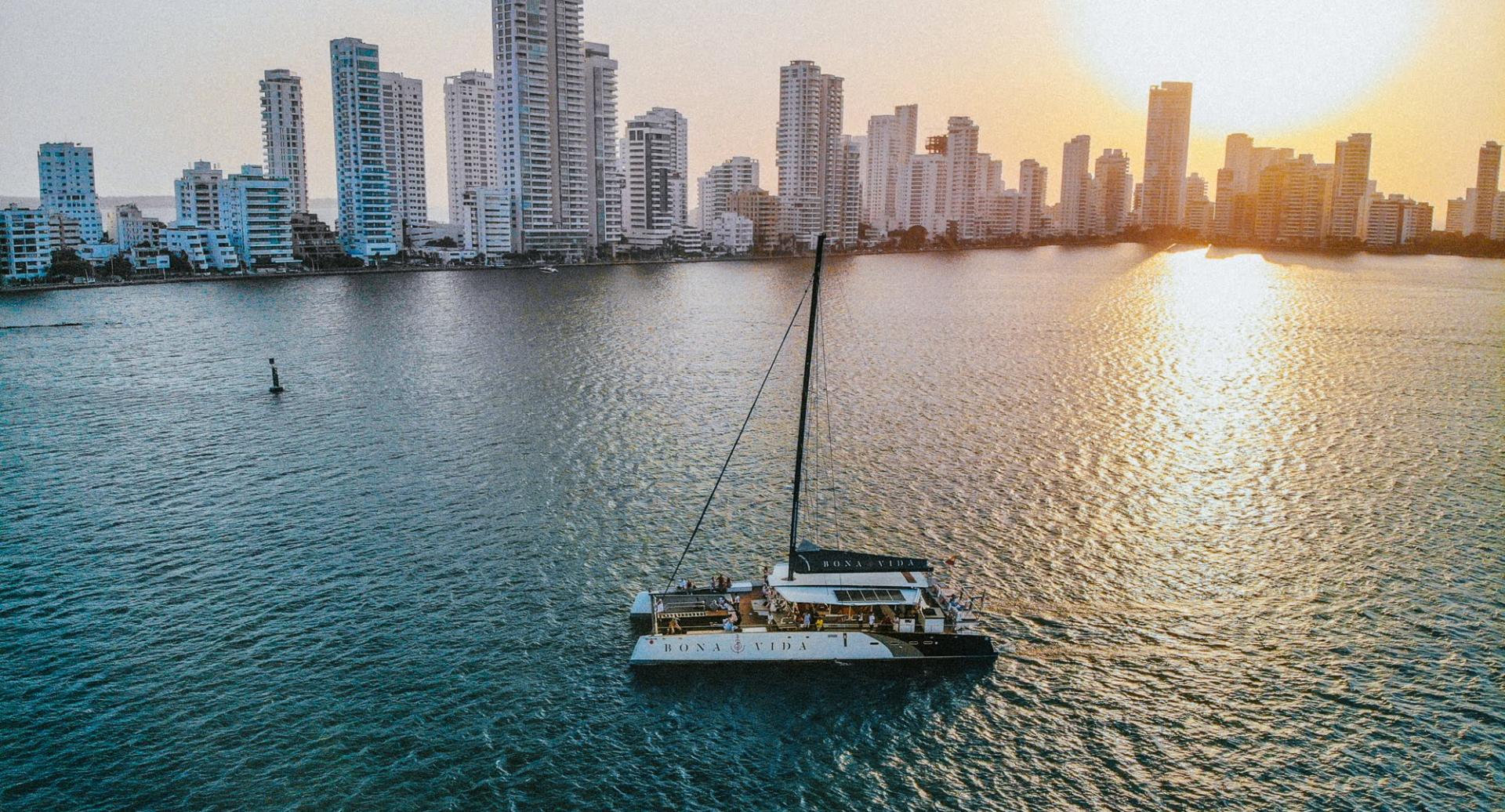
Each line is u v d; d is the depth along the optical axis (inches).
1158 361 5723.4
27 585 2524.6
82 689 2036.2
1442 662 2155.5
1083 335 6894.7
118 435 4028.1
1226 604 2428.6
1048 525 2923.2
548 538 2837.1
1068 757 1855.3
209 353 6112.2
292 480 3380.9
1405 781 1771.7
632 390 4803.2
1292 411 4392.2
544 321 7603.4
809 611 2246.6
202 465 3572.8
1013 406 4466.0
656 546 2787.9
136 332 7116.1
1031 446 3759.8
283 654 2180.1
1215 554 2714.1
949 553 2719.0
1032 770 1818.4
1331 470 3459.6
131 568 2630.4
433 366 5541.3
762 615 2285.9
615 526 2933.1
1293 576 2576.3
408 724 1924.2
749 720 1978.3
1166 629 2310.5
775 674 2148.1
